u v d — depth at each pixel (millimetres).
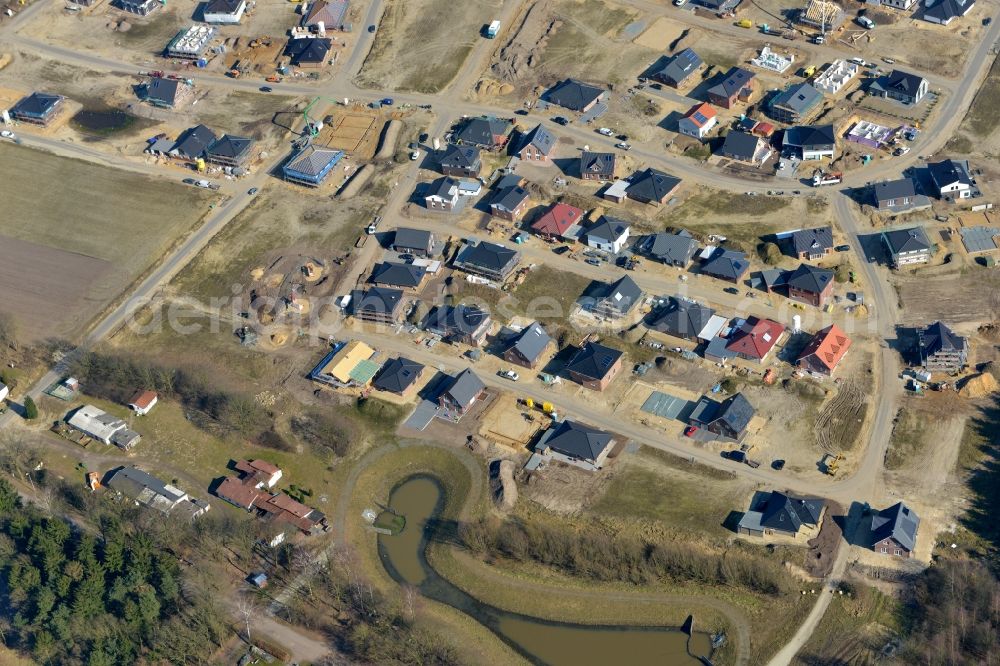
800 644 161125
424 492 188250
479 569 175625
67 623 165250
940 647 157125
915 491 178250
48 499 188125
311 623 169000
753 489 180875
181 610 169875
